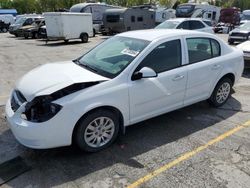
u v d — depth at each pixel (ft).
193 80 15.53
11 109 12.38
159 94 14.11
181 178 11.07
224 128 15.38
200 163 12.06
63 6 185.16
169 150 13.10
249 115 17.17
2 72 30.73
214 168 11.70
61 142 11.60
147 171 11.51
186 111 17.70
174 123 15.98
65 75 12.65
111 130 13.05
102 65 13.84
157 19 83.71
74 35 63.77
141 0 177.68
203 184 10.71
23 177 11.09
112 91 12.32
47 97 11.35
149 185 10.66
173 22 42.91
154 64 13.88
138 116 13.80
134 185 10.66
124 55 13.89
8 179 10.96
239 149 13.19
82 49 52.08
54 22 61.26
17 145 13.42
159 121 16.22
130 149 13.15
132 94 13.02
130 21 74.74
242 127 15.52
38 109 11.39
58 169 11.59
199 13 89.10
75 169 11.60
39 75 13.11
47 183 10.75
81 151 12.80
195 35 15.83
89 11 82.69
